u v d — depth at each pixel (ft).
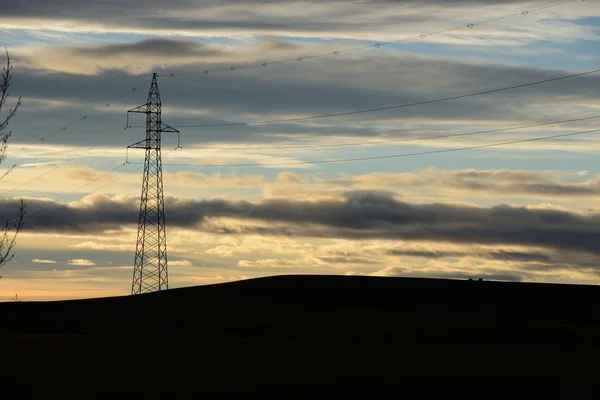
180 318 299.58
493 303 336.08
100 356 168.76
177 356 170.19
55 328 282.56
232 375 144.77
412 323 280.51
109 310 325.21
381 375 146.00
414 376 145.28
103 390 129.80
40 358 164.76
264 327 275.80
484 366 160.04
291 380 140.05
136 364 157.17
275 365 157.07
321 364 159.02
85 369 150.20
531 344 228.22
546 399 126.62
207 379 140.46
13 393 126.72
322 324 281.13
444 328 264.52
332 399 125.59
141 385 134.41
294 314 307.99
